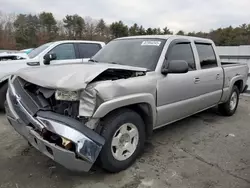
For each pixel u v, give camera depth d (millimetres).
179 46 3928
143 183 2742
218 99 4910
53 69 2910
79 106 2461
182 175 2936
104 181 2760
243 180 2865
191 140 4047
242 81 5746
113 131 2725
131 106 3072
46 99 2656
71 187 2635
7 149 3486
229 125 4926
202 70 4281
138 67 3338
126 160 2969
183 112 3908
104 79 2832
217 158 3416
